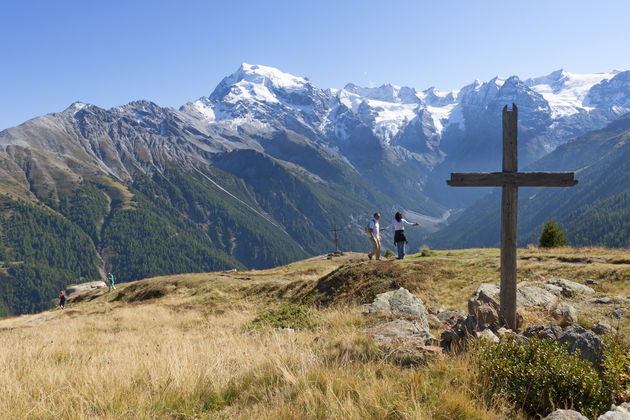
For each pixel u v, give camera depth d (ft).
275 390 16.74
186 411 15.74
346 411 13.48
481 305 28.07
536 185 24.64
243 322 46.50
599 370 16.15
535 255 60.08
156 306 91.50
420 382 15.96
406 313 34.73
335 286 60.13
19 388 17.84
